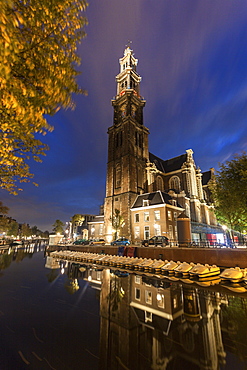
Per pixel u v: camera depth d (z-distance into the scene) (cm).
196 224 4938
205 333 666
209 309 912
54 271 2036
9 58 373
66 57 518
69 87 544
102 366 475
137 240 4291
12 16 371
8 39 351
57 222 8088
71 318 798
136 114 6844
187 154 6625
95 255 2950
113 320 779
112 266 2436
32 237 15475
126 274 1877
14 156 602
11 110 483
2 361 486
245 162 2338
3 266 2312
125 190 5288
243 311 884
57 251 3934
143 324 742
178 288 1321
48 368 461
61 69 503
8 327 702
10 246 6781
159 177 6381
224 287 1358
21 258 3259
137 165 5806
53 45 472
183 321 771
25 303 984
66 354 528
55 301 1023
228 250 1808
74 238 8225
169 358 514
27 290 1245
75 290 1261
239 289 1301
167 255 2220
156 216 4081
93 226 5991
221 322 764
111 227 5306
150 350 557
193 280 1581
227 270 1579
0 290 1230
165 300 1054
